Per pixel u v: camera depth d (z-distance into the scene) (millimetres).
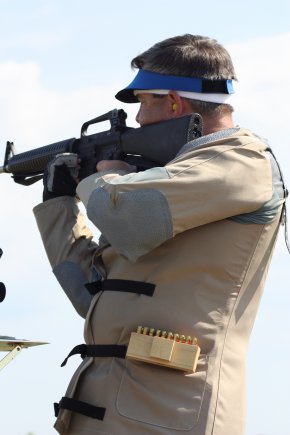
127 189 5211
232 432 5191
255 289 5457
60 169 6137
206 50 5645
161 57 5629
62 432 5402
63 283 6133
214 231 5305
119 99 5918
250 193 5254
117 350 5316
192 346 5148
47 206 6191
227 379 5219
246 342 5461
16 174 6965
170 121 5508
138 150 5738
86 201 5426
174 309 5250
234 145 5367
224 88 5609
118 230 5223
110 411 5203
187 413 5086
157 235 5148
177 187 5164
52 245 6199
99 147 6055
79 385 5398
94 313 5477
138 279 5359
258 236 5379
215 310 5289
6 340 5332
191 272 5305
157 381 5176
